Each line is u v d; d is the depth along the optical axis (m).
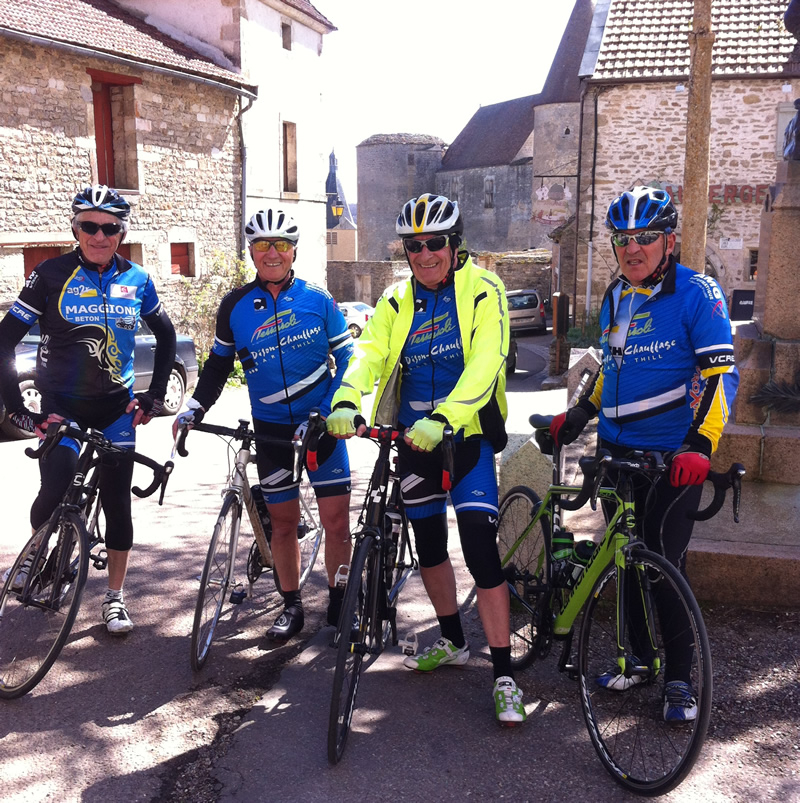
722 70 18.00
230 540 3.46
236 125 17.06
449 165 58.00
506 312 2.93
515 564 3.58
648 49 18.89
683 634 2.71
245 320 3.36
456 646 3.28
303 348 3.36
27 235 12.59
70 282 3.35
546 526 3.29
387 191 58.97
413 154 58.16
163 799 2.51
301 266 21.16
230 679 3.26
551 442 3.55
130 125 14.47
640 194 2.71
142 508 5.80
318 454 3.37
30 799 2.50
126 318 3.45
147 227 14.93
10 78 12.12
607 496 2.86
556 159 34.62
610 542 2.80
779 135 18.16
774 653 3.29
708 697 2.35
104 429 3.51
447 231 2.79
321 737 2.83
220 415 10.36
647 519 2.89
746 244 18.67
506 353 2.85
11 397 3.20
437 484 3.02
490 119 57.56
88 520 3.66
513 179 52.50
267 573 4.45
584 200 19.19
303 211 20.86
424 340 2.94
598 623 3.09
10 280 12.45
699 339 2.66
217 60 17.33
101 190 3.33
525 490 3.67
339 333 3.44
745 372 4.64
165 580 4.35
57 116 12.92
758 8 19.16
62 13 14.23
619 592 2.68
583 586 2.91
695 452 2.48
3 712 2.98
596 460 2.58
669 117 18.48
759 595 3.65
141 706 3.04
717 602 3.71
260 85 18.25
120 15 16.69
